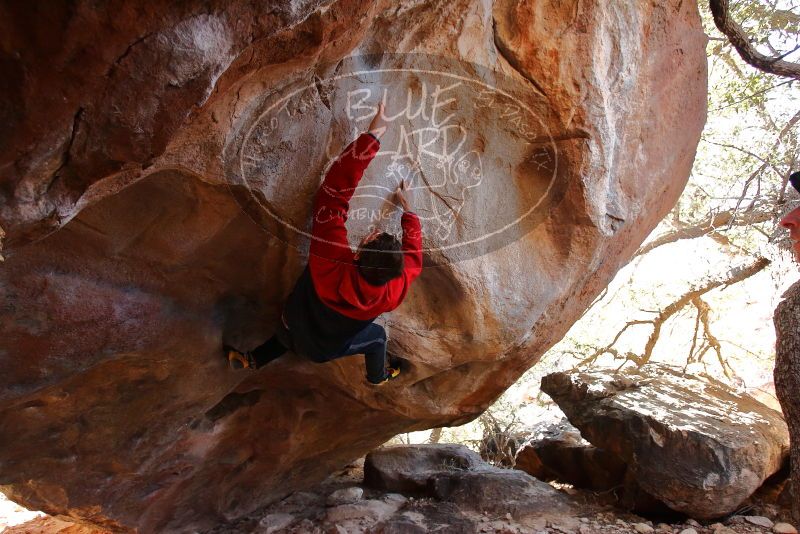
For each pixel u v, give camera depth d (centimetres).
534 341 439
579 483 620
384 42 295
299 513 548
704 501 495
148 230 303
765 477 511
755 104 656
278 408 476
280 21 198
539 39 332
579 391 598
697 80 446
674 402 568
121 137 192
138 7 171
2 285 280
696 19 430
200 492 493
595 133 362
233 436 474
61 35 167
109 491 434
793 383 279
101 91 181
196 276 344
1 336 293
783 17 625
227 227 319
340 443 541
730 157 754
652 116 416
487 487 541
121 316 321
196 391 396
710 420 533
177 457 438
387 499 552
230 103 246
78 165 194
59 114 180
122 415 389
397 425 542
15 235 204
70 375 326
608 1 354
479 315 380
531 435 807
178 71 186
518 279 386
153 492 454
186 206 296
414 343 386
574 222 390
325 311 304
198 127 245
